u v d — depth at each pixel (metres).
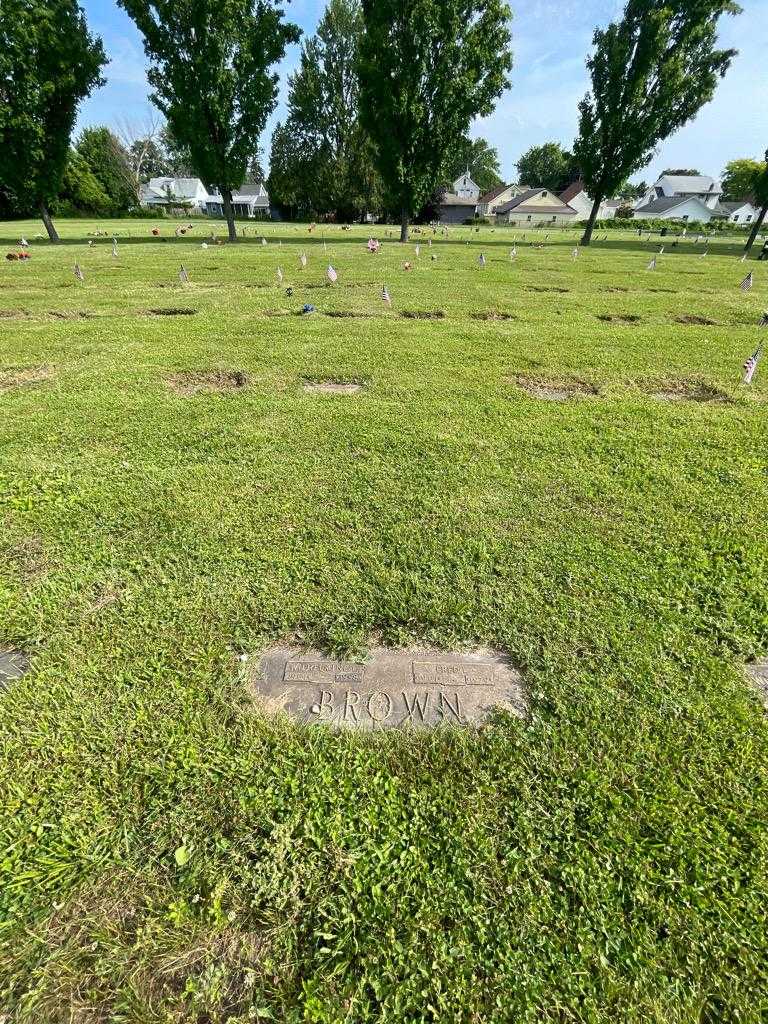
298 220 53.97
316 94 45.94
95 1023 1.16
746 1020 1.17
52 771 1.66
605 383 5.51
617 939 1.29
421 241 25.84
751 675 2.05
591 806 1.58
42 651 2.10
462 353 6.34
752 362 5.32
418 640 2.19
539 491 3.34
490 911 1.34
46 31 16.84
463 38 19.66
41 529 2.87
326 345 6.56
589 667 2.04
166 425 4.21
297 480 3.41
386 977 1.23
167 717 1.83
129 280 11.68
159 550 2.70
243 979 1.23
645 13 22.78
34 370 5.59
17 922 1.32
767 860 1.46
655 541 2.85
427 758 1.72
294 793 1.61
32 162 19.31
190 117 20.67
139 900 1.36
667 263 18.78
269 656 2.11
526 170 86.31
